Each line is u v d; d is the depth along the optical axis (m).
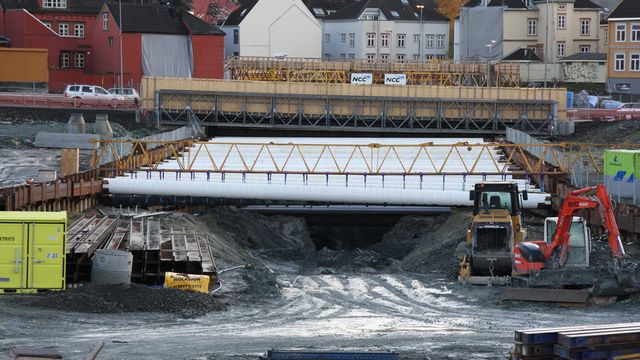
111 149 138.62
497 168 137.75
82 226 93.81
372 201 120.56
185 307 73.94
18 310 70.69
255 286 83.19
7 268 74.62
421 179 122.38
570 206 79.94
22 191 99.06
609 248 91.31
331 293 83.75
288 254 109.50
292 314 75.38
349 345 65.31
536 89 195.25
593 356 50.88
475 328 70.75
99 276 77.19
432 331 69.81
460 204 120.12
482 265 85.94
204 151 149.50
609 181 113.69
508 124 196.75
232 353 62.59
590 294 77.88
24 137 167.50
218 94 193.12
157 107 191.00
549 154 147.50
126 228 94.38
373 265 103.44
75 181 113.69
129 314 71.94
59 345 62.97
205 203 122.25
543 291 78.44
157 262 80.06
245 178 124.31
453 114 196.62
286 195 120.69
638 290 78.12
